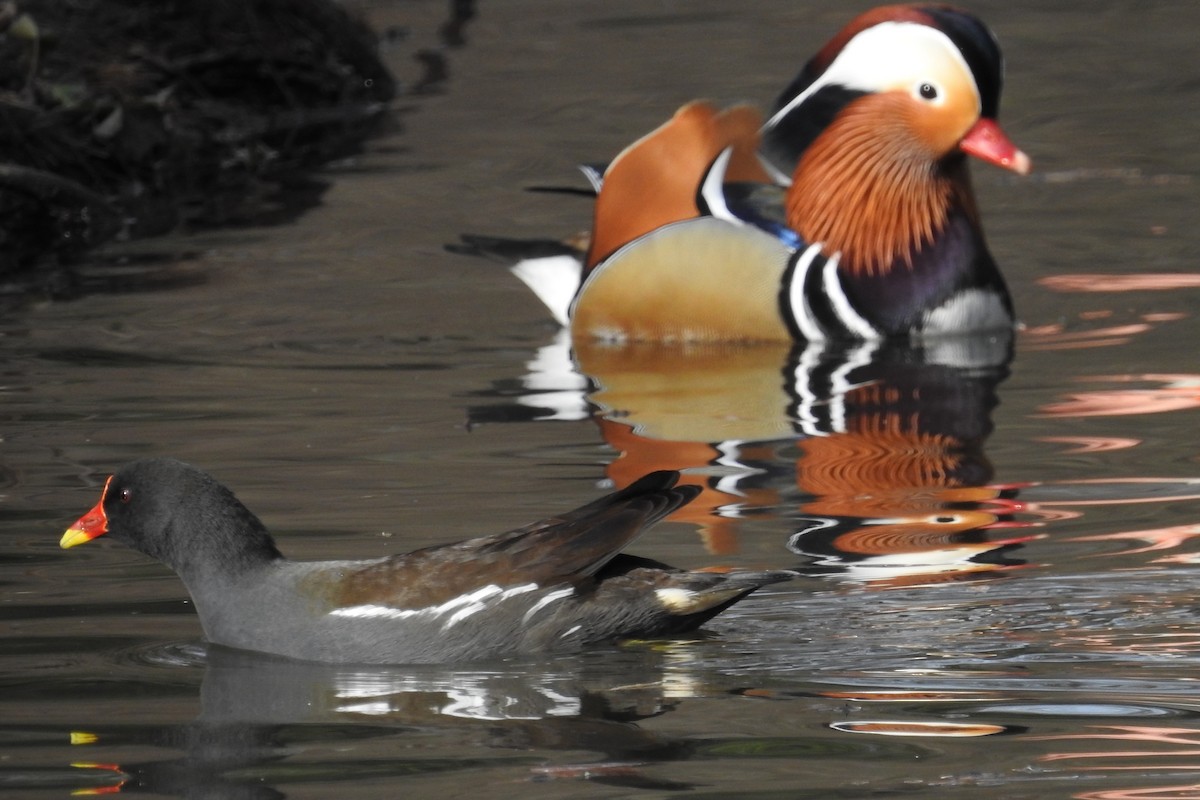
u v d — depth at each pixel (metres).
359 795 8.12
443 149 24.50
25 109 22.22
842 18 32.81
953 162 16.61
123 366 15.53
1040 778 8.14
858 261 16.36
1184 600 10.12
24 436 13.59
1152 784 8.05
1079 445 13.05
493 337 16.66
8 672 9.66
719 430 13.66
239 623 10.05
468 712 9.06
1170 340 15.73
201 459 13.03
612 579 10.02
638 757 8.46
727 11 34.38
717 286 16.39
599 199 16.91
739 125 16.94
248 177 23.39
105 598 10.77
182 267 19.06
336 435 13.62
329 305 17.58
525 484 12.41
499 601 9.85
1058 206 20.66
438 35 32.97
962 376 15.03
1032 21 32.62
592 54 30.64
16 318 17.16
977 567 10.71
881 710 8.91
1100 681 9.16
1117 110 25.44
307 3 28.11
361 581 10.02
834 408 14.21
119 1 26.19
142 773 8.39
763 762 8.37
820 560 10.92
